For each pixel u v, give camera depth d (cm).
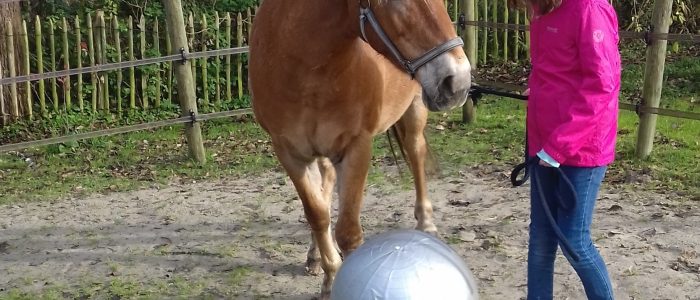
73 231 489
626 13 1040
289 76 293
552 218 265
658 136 640
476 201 508
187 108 643
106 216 519
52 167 669
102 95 837
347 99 298
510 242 429
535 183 273
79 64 807
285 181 585
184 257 434
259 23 310
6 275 418
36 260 439
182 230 482
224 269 413
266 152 683
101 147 734
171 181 605
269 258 426
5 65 789
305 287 386
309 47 284
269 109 310
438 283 217
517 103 806
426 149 443
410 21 251
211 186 584
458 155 623
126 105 861
